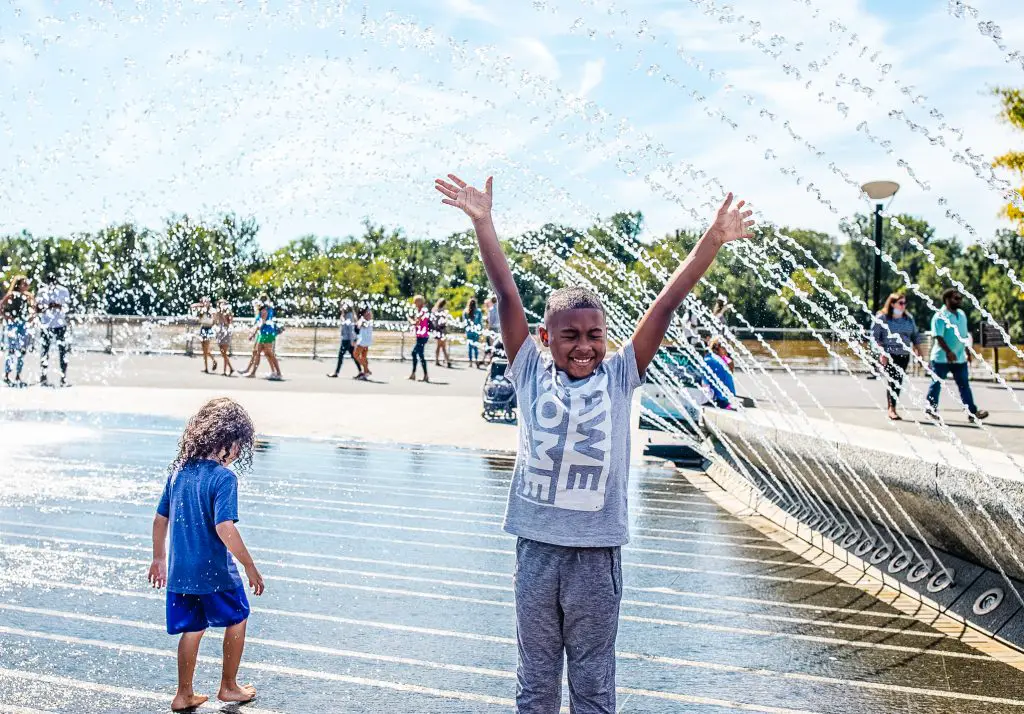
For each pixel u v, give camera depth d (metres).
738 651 4.59
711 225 3.03
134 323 30.91
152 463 9.91
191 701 3.76
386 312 45.62
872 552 6.32
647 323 3.00
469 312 27.70
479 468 10.48
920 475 5.29
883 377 11.86
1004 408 13.84
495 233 3.09
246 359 28.66
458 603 5.37
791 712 3.81
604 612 2.82
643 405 12.70
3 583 5.45
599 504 2.81
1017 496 4.42
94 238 34.22
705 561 6.52
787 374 25.52
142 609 5.05
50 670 4.11
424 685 4.07
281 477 9.58
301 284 45.03
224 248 40.22
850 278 73.06
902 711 3.83
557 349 2.92
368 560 6.34
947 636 4.86
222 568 3.78
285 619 4.99
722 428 9.48
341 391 18.69
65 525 7.01
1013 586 4.84
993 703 3.92
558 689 2.88
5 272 30.44
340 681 4.10
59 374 20.56
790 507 7.95
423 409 15.77
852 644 4.71
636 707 3.86
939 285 71.19
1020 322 52.06
